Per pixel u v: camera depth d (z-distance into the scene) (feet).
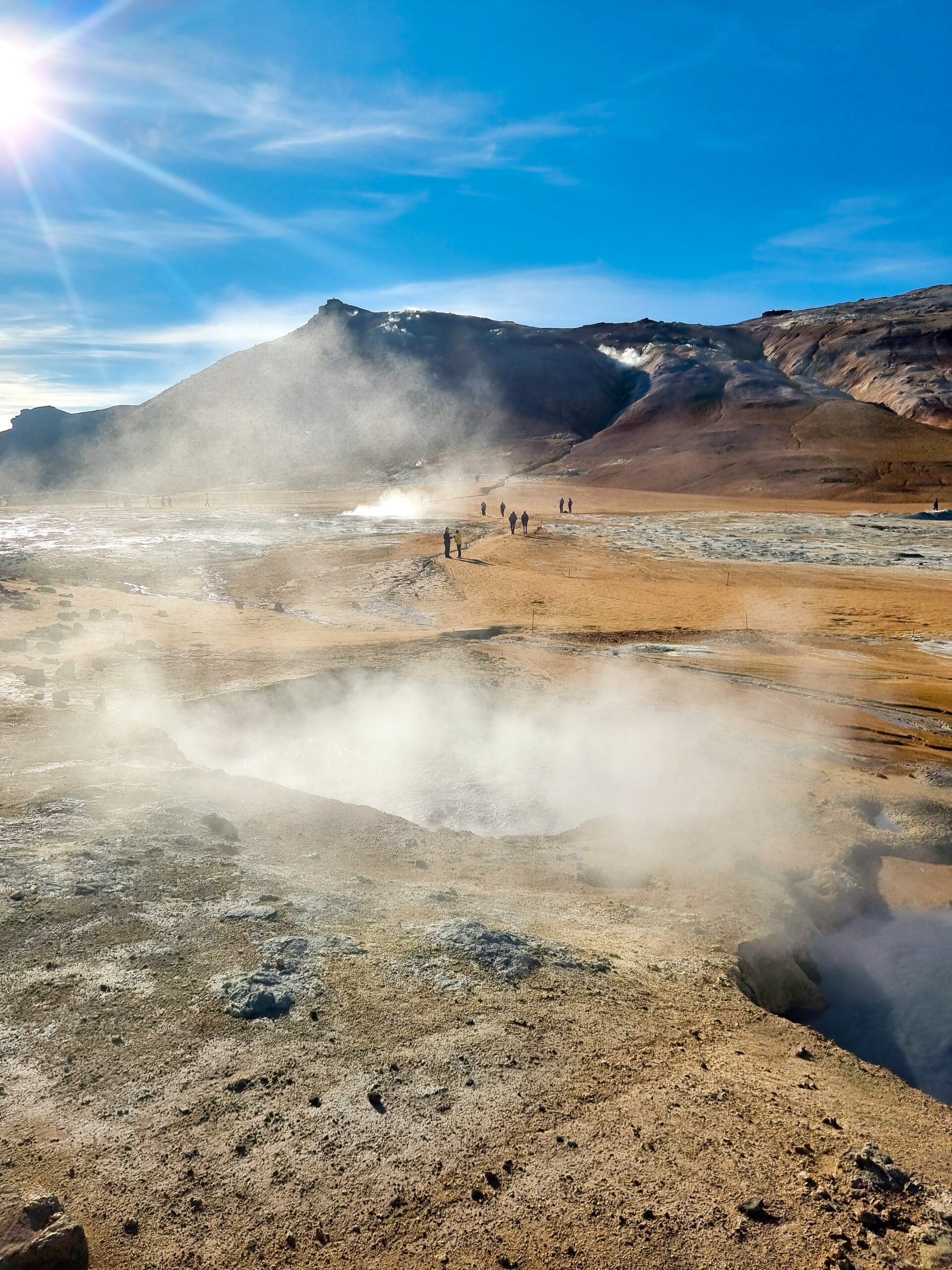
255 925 22.39
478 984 20.20
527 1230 13.20
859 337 481.46
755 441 364.99
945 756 44.14
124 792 32.42
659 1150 15.02
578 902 27.27
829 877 30.22
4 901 22.80
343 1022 18.35
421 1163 14.53
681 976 22.07
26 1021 17.94
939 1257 12.82
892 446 335.67
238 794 34.32
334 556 128.36
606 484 343.05
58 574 106.63
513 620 84.38
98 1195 13.66
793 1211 13.74
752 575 117.70
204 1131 15.11
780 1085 17.43
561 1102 16.22
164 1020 18.15
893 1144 15.87
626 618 86.74
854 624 84.84
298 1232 13.08
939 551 139.23
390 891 25.99
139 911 22.79
